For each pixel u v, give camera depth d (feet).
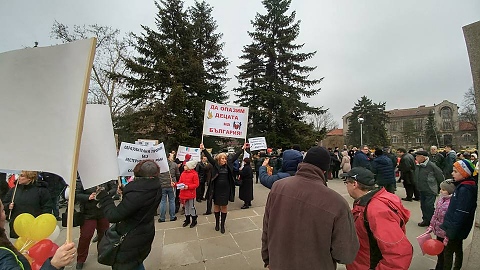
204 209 23.95
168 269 12.28
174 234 16.87
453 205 9.36
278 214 6.11
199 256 13.56
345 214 5.53
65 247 4.61
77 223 12.24
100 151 8.89
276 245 5.97
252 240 15.66
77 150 5.03
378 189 7.39
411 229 17.28
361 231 7.13
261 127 72.64
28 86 5.37
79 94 5.11
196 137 68.44
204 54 72.69
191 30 67.36
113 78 61.93
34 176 12.81
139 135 62.64
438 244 9.47
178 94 58.95
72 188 4.95
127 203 8.11
